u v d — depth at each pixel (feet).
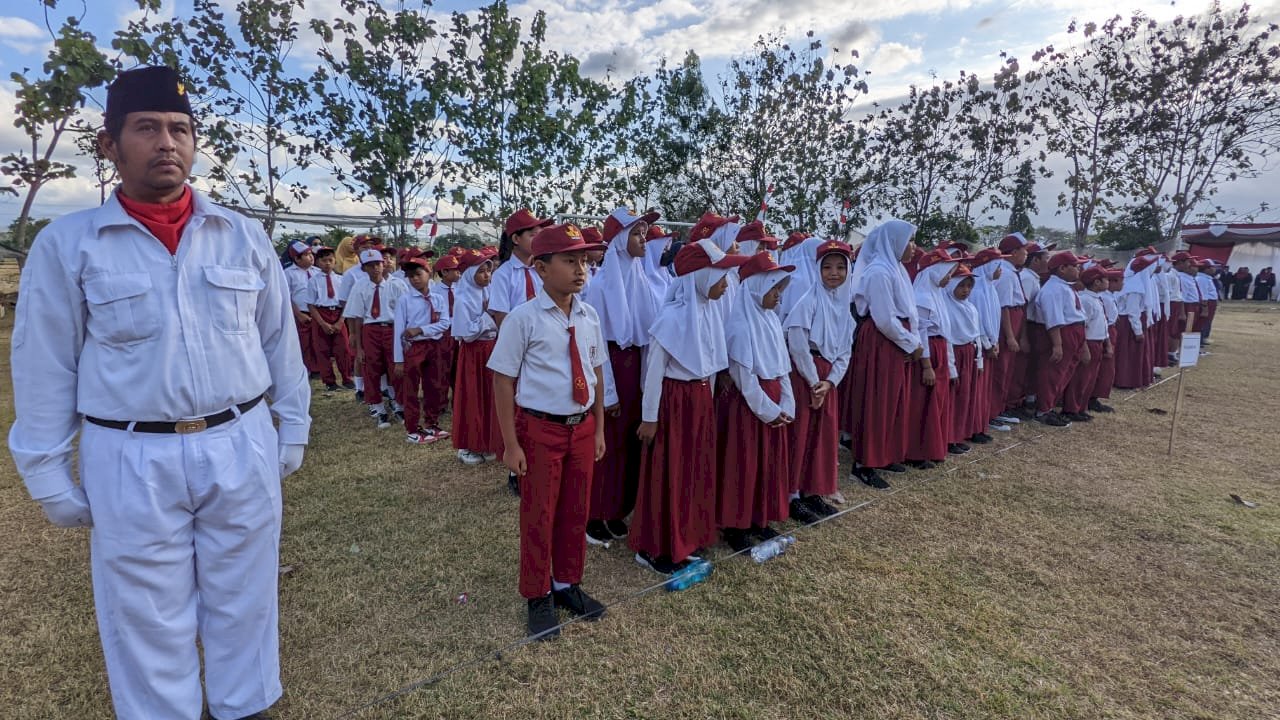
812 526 13.80
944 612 10.40
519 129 30.07
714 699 8.43
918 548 12.73
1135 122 57.11
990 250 20.83
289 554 12.34
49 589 10.87
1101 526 13.75
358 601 10.69
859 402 16.53
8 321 42.88
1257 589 11.21
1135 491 15.87
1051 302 21.63
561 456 9.74
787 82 46.19
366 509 14.57
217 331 6.69
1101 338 22.99
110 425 6.39
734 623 10.13
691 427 11.62
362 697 8.42
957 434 18.89
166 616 6.75
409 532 13.38
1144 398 26.68
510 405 9.45
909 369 16.75
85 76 18.42
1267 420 22.90
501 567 11.92
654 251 15.97
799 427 13.96
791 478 14.12
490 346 17.15
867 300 16.37
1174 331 35.42
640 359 13.60
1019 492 15.79
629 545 12.30
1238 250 94.48
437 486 16.06
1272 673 9.02
